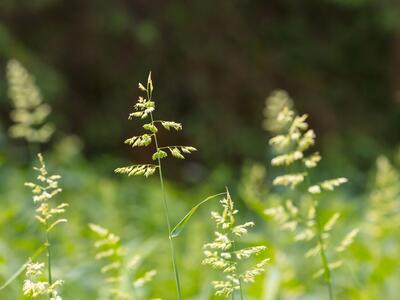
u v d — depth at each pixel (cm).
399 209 492
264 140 1491
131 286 322
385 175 489
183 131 1447
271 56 1619
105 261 488
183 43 1505
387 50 1706
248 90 1555
